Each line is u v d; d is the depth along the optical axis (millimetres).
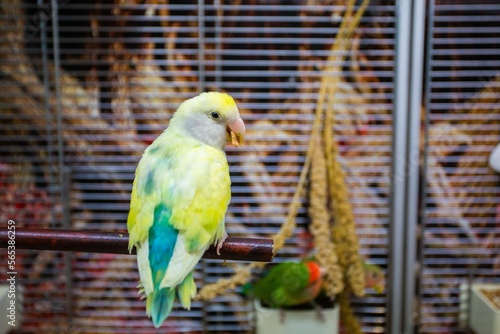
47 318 1195
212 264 1191
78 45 1118
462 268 1198
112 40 1115
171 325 1217
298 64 1130
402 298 1173
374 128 1148
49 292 1190
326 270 1043
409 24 1077
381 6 1102
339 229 1069
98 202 1173
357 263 1062
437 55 1128
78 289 1200
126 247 694
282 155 1161
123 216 1174
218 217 691
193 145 748
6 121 1130
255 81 1145
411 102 1103
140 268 652
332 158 1091
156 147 757
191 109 779
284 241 1078
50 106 1128
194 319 1220
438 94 1142
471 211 1178
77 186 1166
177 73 1132
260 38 1121
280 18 1106
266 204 1176
